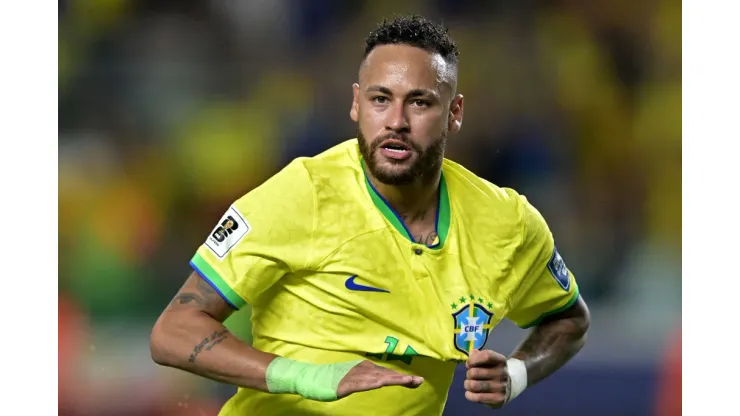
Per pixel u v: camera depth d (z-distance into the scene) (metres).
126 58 36.56
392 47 11.44
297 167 11.71
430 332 11.43
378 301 11.37
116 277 32.38
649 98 37.84
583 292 35.00
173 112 36.25
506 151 37.03
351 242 11.39
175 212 34.88
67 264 32.25
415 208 11.88
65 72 35.97
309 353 11.45
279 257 11.23
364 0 37.84
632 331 30.72
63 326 30.38
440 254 11.72
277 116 36.88
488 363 11.05
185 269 33.81
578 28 38.12
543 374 13.23
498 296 12.02
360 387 10.34
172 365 11.23
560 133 37.22
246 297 11.32
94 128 35.72
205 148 35.94
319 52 37.56
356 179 11.81
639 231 36.19
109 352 27.75
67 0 36.31
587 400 26.48
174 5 37.12
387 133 11.25
